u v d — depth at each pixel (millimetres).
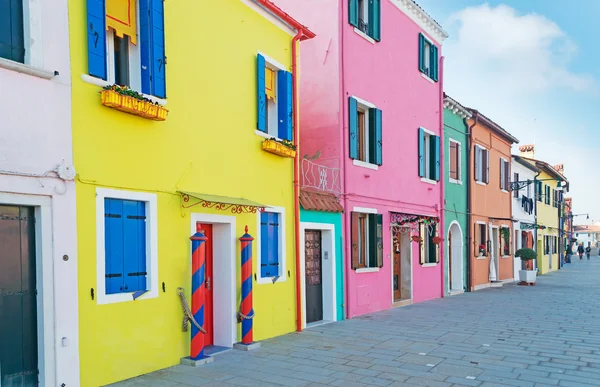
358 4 13102
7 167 5066
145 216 6762
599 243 86812
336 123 11930
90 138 5930
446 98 17375
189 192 7281
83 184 5832
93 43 5961
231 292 8320
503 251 23578
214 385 6156
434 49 16922
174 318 7059
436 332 9906
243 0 8797
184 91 7418
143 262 6699
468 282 18984
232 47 8531
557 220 37281
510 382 6477
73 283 5633
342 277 11672
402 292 14977
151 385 6059
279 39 9930
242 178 8633
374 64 13414
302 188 11188
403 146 14781
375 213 13070
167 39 7141
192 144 7531
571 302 15242
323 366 7176
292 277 9969
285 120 9898
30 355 5309
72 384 5555
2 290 5109
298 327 9938
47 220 5430
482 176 21016
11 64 5074
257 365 7168
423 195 15906
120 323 6203
